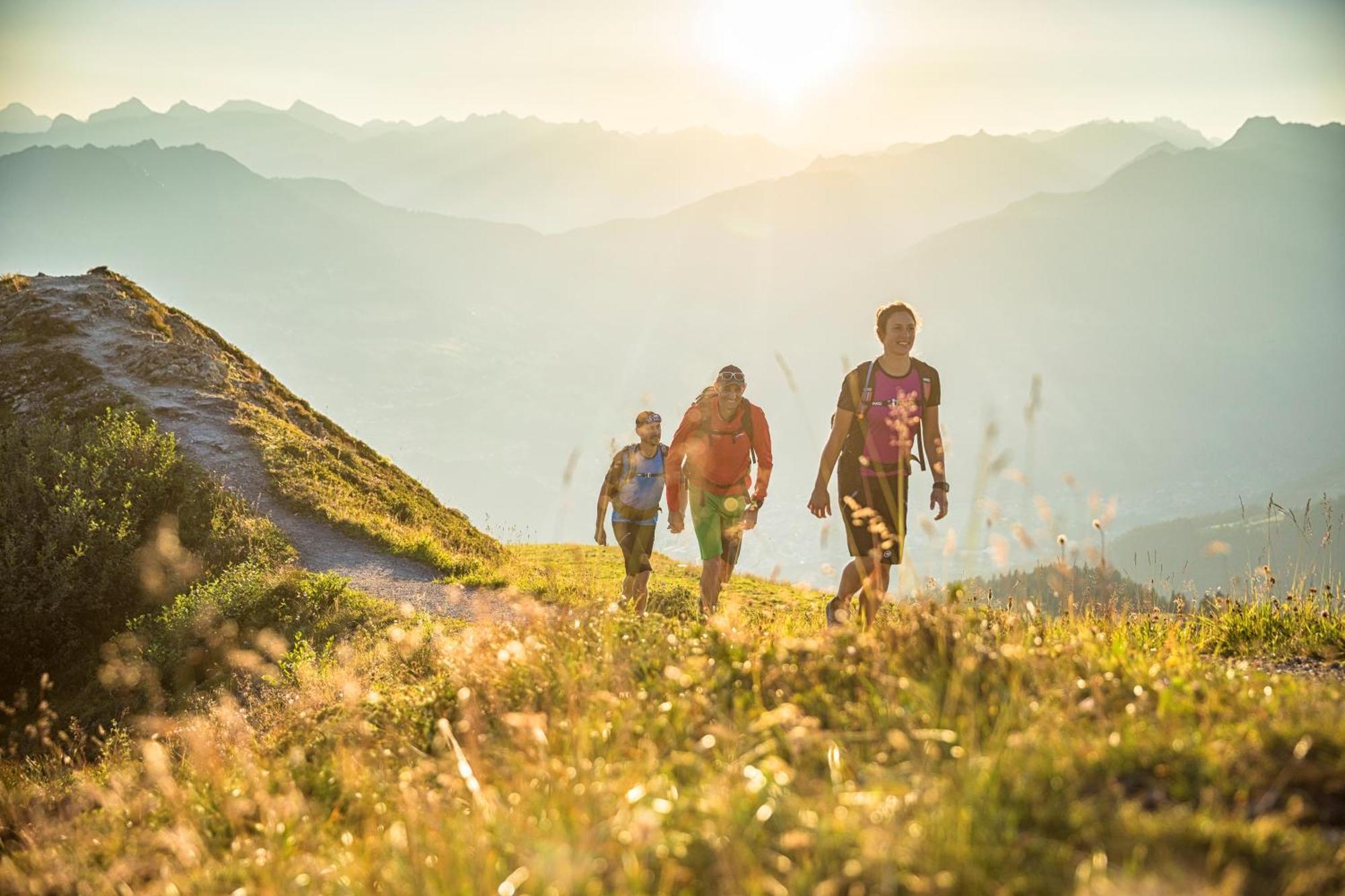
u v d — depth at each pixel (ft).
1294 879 8.70
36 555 71.67
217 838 17.53
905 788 10.75
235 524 79.66
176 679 53.06
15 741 47.52
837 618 21.22
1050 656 16.49
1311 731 11.72
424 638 35.40
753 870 9.41
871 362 24.40
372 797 16.17
